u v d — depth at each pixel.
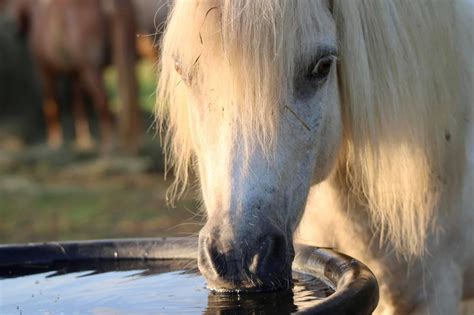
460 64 3.12
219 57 2.57
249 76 2.52
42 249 3.15
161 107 3.09
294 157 2.64
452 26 3.06
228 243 2.44
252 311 2.38
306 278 2.74
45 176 10.15
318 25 2.64
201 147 2.70
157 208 8.38
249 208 2.49
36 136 13.07
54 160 10.95
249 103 2.54
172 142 3.24
